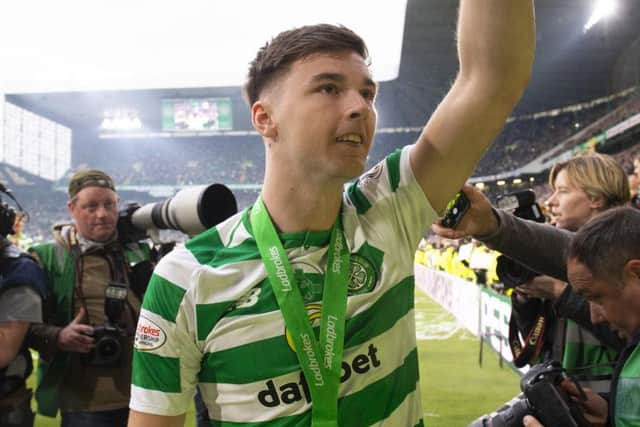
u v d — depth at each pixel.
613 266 1.00
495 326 5.18
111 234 2.04
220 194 1.40
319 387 0.81
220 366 0.84
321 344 0.83
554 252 1.28
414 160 0.96
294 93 0.82
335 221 0.91
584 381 1.40
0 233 1.75
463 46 0.91
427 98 26.38
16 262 1.73
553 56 20.00
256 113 0.89
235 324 0.83
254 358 0.83
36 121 35.72
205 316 0.84
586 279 1.04
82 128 34.44
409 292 0.93
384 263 0.90
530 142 26.62
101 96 29.64
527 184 25.34
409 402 0.91
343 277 0.87
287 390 0.82
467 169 0.95
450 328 6.94
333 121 0.80
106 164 35.12
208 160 34.25
